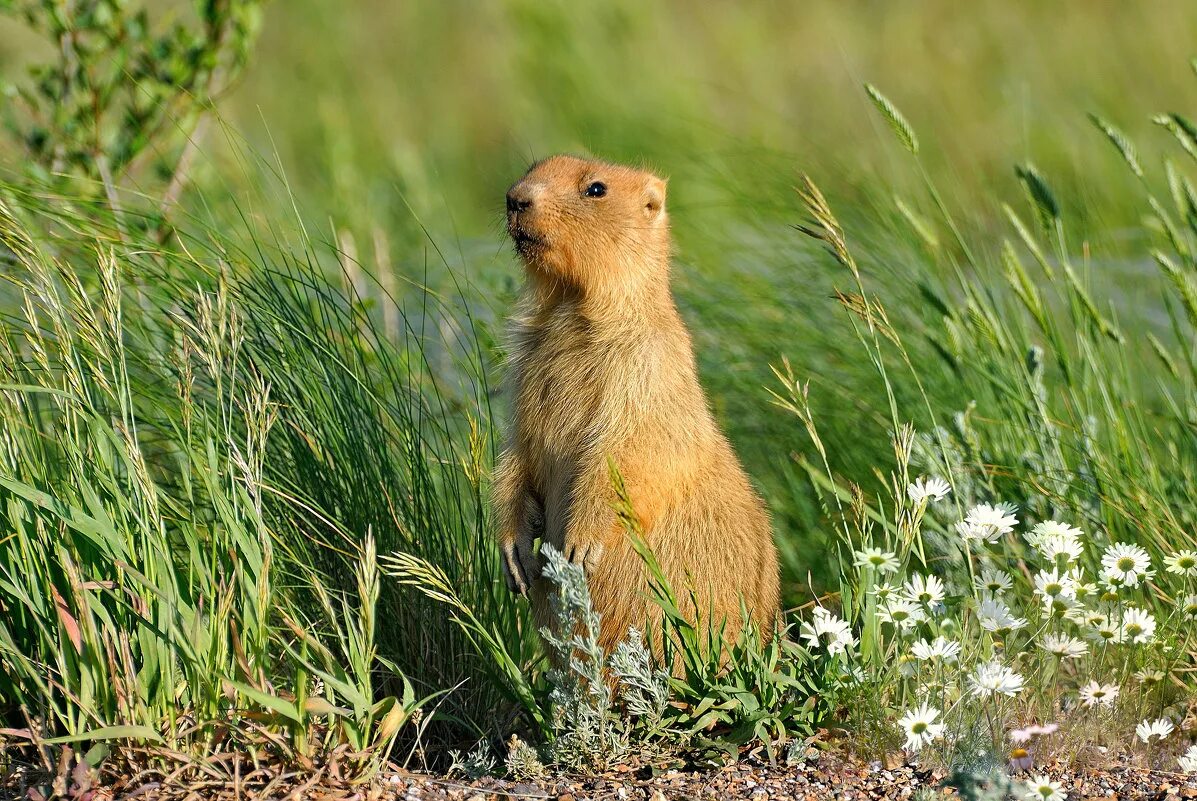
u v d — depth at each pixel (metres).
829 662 8.61
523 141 24.77
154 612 7.68
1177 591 9.16
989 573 9.40
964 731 8.27
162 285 9.92
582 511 9.38
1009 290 13.24
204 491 9.30
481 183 23.70
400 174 21.12
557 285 10.07
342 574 9.42
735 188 15.94
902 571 8.80
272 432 9.62
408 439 10.08
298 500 9.31
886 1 28.25
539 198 9.73
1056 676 8.76
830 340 12.88
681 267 14.06
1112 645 8.98
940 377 12.02
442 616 9.46
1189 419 10.73
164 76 13.85
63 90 13.57
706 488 9.62
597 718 8.46
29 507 7.98
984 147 21.33
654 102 24.52
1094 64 24.20
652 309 9.79
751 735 8.32
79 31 13.56
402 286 14.73
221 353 9.24
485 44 29.36
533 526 10.12
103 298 9.18
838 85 25.31
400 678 9.27
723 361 13.04
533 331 10.27
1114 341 10.86
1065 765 8.17
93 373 8.74
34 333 9.00
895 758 8.23
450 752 8.69
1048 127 21.61
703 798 7.74
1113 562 8.66
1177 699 8.84
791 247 13.99
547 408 9.97
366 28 30.20
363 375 10.12
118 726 7.28
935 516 10.51
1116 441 10.51
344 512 9.50
